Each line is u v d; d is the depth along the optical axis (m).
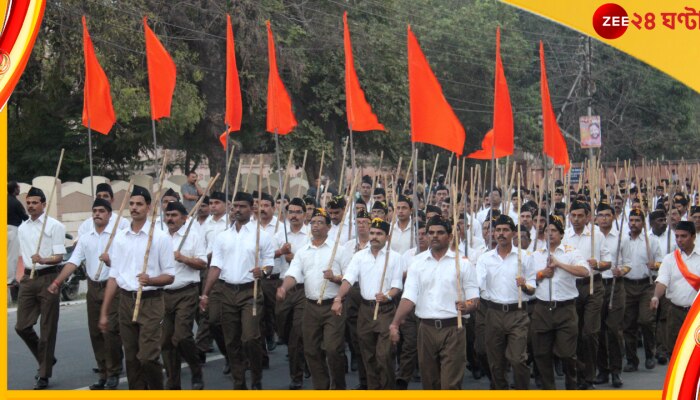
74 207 21.42
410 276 8.48
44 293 10.12
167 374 9.92
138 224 9.05
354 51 29.14
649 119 45.34
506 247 9.14
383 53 30.44
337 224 12.26
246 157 31.11
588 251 11.15
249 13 25.06
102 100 12.39
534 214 12.73
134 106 21.80
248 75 24.56
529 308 9.71
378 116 30.72
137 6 22.52
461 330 8.30
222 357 12.27
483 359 10.24
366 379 10.21
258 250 9.68
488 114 39.16
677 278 9.88
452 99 38.97
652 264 11.47
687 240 9.86
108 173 26.97
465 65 38.44
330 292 9.54
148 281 8.67
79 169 26.19
